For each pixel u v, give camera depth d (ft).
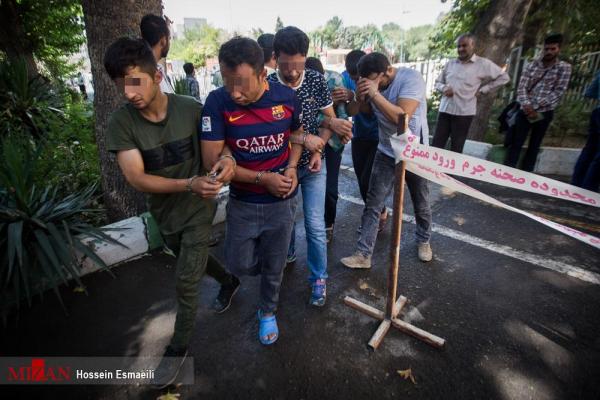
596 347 6.89
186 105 5.82
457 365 6.53
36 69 28.04
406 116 6.24
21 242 7.82
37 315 8.01
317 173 7.79
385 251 10.48
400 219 6.81
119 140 5.29
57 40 32.17
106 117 10.73
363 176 10.68
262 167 5.92
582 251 10.26
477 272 9.36
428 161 6.32
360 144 10.37
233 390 6.15
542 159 16.92
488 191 15.31
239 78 4.86
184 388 6.19
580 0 21.11
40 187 11.10
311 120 7.29
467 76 14.96
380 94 7.64
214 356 6.84
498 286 8.76
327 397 5.98
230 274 8.00
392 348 6.94
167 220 6.16
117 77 4.82
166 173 5.82
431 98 24.79
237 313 8.05
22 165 9.30
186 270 5.95
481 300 8.27
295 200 6.42
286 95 5.66
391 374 6.37
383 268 9.64
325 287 8.38
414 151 6.29
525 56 22.07
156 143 5.55
